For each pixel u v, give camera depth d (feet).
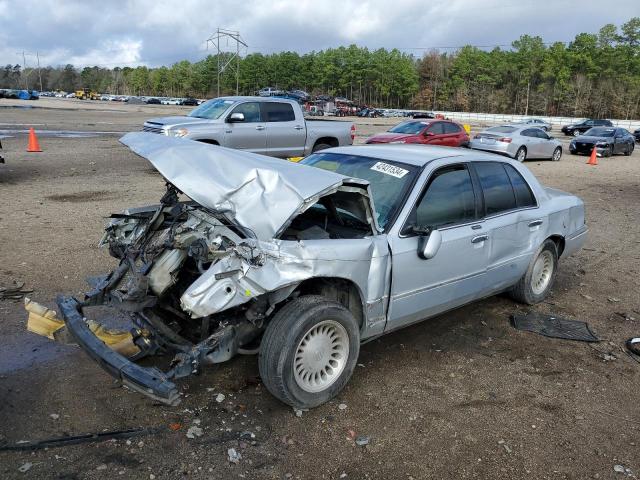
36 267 20.16
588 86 323.78
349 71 397.19
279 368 11.14
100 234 25.07
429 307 14.57
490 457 10.82
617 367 15.02
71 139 68.28
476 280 15.84
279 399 11.71
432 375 13.97
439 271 14.34
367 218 12.85
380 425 11.67
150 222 13.30
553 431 11.83
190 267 12.60
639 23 337.11
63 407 11.68
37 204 30.96
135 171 45.47
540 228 18.12
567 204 19.76
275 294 11.32
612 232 32.35
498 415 12.32
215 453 10.46
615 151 87.97
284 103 47.70
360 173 15.28
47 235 24.49
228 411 11.84
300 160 17.57
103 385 12.64
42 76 576.61
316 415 11.90
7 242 23.11
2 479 9.45
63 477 9.61
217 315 11.93
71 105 202.80
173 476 9.78
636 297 20.88
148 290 11.92
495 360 15.02
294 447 10.77
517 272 17.69
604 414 12.62
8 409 11.50
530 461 10.77
